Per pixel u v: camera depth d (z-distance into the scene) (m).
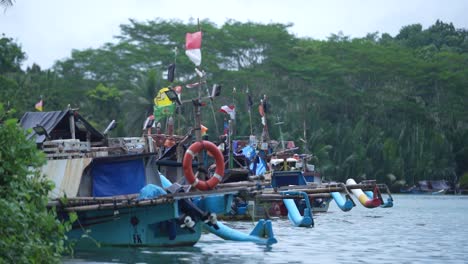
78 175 37.84
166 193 37.06
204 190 36.84
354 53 199.12
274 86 179.12
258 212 65.69
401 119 185.38
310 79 186.12
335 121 183.88
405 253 37.66
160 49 188.38
